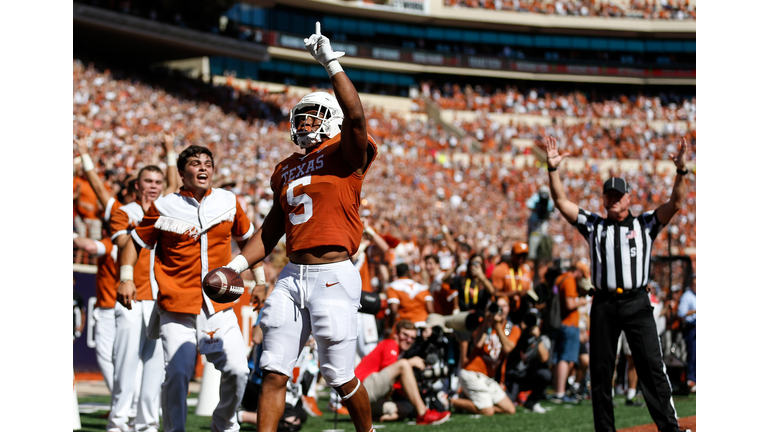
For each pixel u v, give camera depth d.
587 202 30.80
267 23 37.00
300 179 3.31
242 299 8.40
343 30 39.75
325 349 3.29
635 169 35.50
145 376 4.24
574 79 43.41
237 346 4.02
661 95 44.12
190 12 31.16
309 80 38.62
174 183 5.01
